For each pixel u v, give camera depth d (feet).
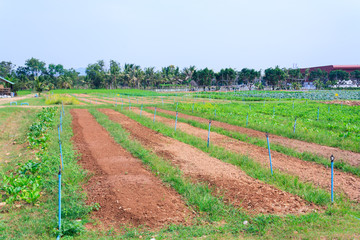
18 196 27.91
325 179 34.76
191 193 28.53
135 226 23.11
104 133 62.69
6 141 55.77
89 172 35.76
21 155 44.16
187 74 460.55
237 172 36.29
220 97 212.84
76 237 21.27
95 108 127.65
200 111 107.45
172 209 25.94
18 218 24.20
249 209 26.04
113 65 453.99
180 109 119.34
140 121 81.56
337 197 29.12
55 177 32.91
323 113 100.07
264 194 29.17
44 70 492.13
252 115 93.61
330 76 442.50
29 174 34.60
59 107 127.13
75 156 42.55
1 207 26.63
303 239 20.33
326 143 52.90
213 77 423.23
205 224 23.57
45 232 21.75
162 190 30.01
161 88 440.04
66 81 417.49
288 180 32.94
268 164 40.45
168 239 20.93
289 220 23.57
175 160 40.98
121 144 51.13
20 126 72.69
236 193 29.32
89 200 27.66
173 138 57.67
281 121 80.59
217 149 47.47
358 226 22.58
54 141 51.72
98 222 23.71
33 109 107.34
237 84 453.99
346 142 51.78
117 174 34.60
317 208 26.53
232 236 21.42
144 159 40.78
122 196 27.91
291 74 431.02
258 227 22.59
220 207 25.76
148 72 444.55
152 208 25.84
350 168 38.14
